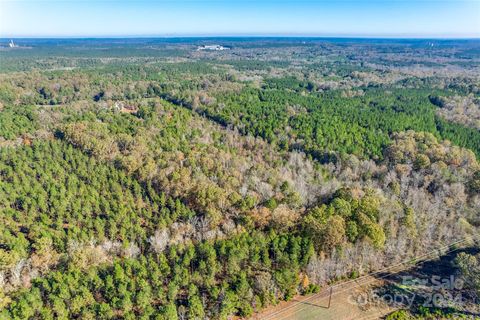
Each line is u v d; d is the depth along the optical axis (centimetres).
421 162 11556
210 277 6950
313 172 11875
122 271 6744
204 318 6331
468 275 7000
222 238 7944
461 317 6600
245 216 8419
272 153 13412
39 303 6172
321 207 8469
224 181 10100
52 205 9256
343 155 12462
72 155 11856
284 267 7225
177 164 11069
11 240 7719
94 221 8631
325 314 6706
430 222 8881
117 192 9731
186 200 9612
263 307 6762
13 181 10088
